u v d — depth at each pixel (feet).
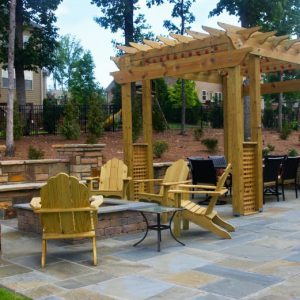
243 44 23.16
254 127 24.64
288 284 12.21
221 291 11.69
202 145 49.01
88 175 28.27
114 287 12.16
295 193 31.78
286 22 55.67
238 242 17.42
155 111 57.11
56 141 46.65
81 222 14.47
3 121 51.83
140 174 30.07
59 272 13.67
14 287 12.25
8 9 54.08
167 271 13.62
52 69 62.03
